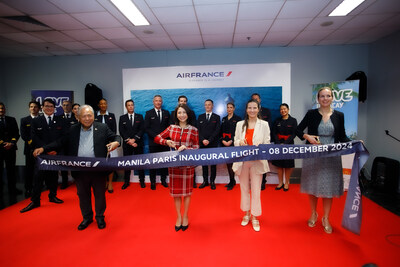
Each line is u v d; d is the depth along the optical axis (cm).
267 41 459
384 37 437
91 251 204
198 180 444
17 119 570
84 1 286
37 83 558
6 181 476
